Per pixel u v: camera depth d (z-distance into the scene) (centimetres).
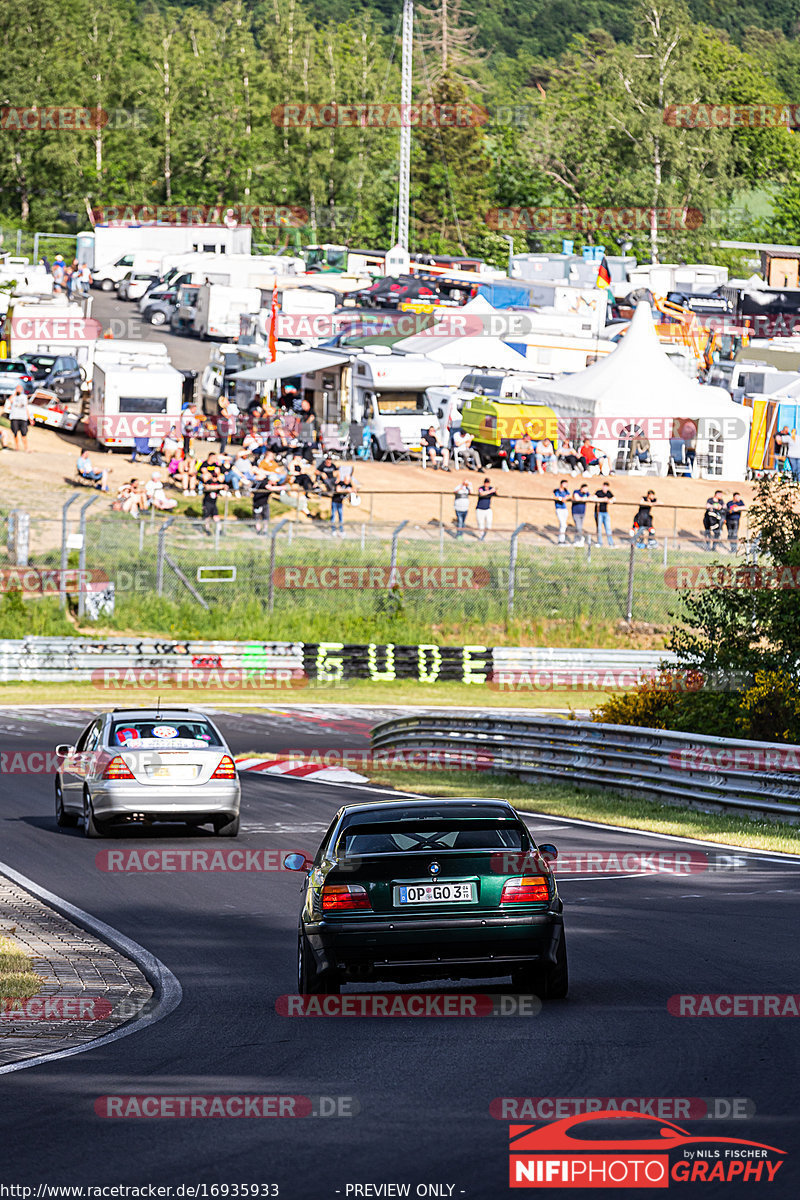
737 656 8844
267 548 15375
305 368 19625
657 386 19612
